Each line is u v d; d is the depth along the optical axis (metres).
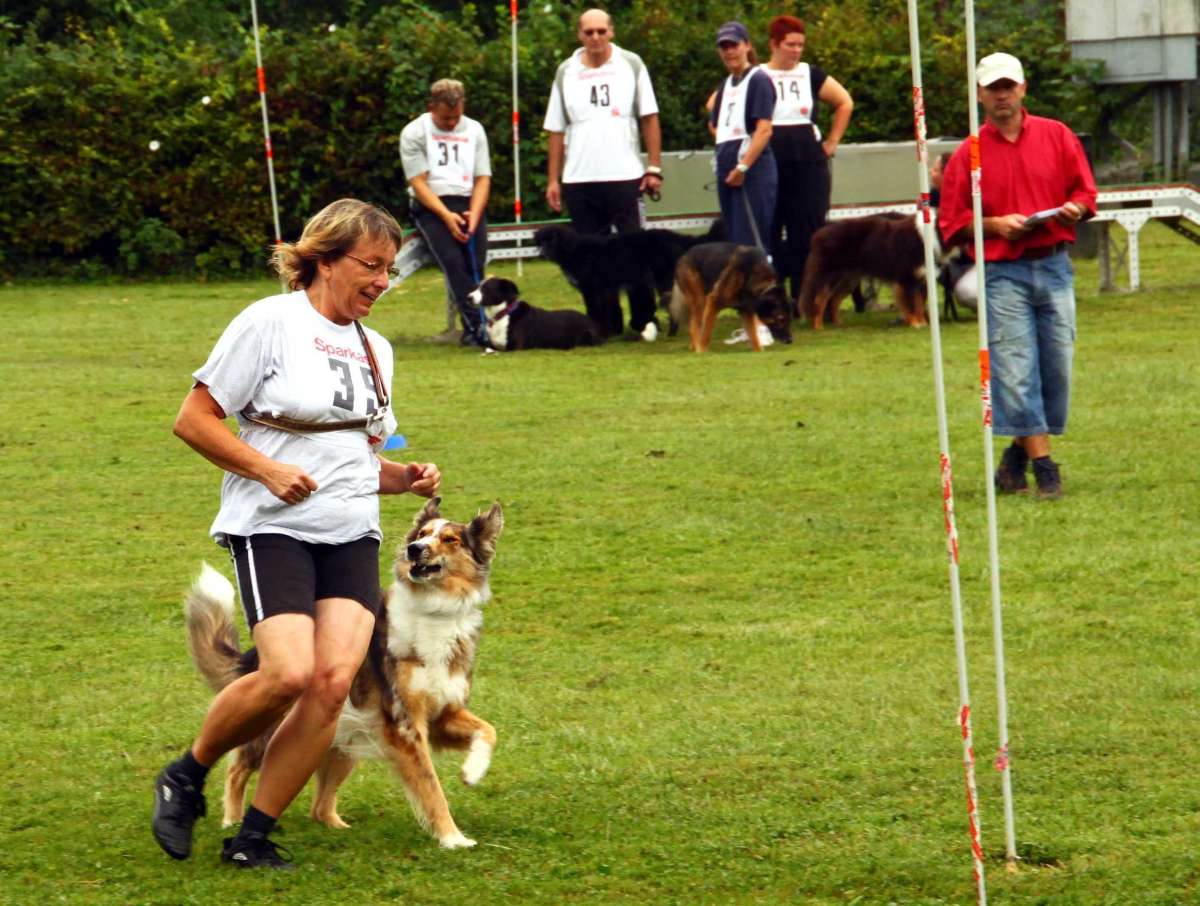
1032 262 12.42
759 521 12.45
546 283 29.61
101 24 40.06
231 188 32.47
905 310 23.44
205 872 6.39
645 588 10.79
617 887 6.18
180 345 22.89
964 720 5.84
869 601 10.38
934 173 22.67
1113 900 5.90
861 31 35.38
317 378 6.40
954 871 6.20
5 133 31.41
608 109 22.45
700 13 37.03
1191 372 18.12
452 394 18.47
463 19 36.25
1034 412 12.62
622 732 8.09
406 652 6.84
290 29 44.94
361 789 7.66
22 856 6.56
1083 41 34.69
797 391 18.00
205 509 13.21
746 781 7.36
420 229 22.55
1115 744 7.63
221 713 6.19
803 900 6.00
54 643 9.79
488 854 6.57
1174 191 25.55
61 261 32.53
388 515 12.96
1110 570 10.83
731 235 22.00
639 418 16.77
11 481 14.19
